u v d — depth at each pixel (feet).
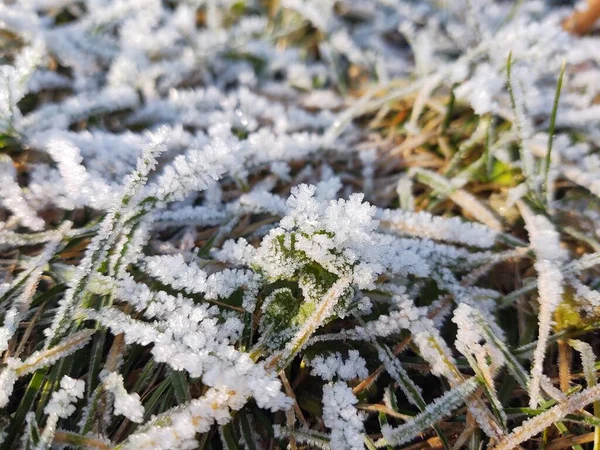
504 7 0.70
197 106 0.57
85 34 0.58
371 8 0.70
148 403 0.35
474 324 0.38
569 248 0.47
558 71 0.57
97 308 0.37
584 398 0.34
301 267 0.36
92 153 0.48
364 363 0.37
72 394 0.33
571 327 0.39
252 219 0.49
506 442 0.33
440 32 0.69
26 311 0.37
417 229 0.45
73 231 0.42
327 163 0.56
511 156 0.51
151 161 0.37
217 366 0.32
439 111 0.57
